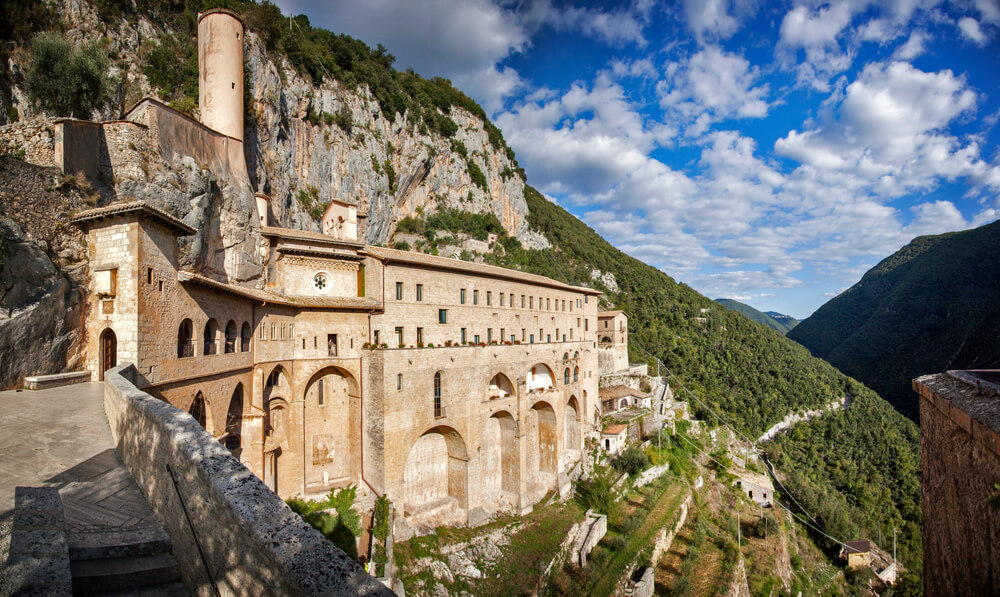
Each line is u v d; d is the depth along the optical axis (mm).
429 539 40281
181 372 26109
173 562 9438
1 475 12297
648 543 51625
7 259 22094
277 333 38219
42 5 49375
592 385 71688
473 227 121562
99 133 29859
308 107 79625
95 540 9453
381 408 39938
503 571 40688
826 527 76438
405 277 44844
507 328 56938
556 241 165750
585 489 58156
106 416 18094
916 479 102375
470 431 47906
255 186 60406
